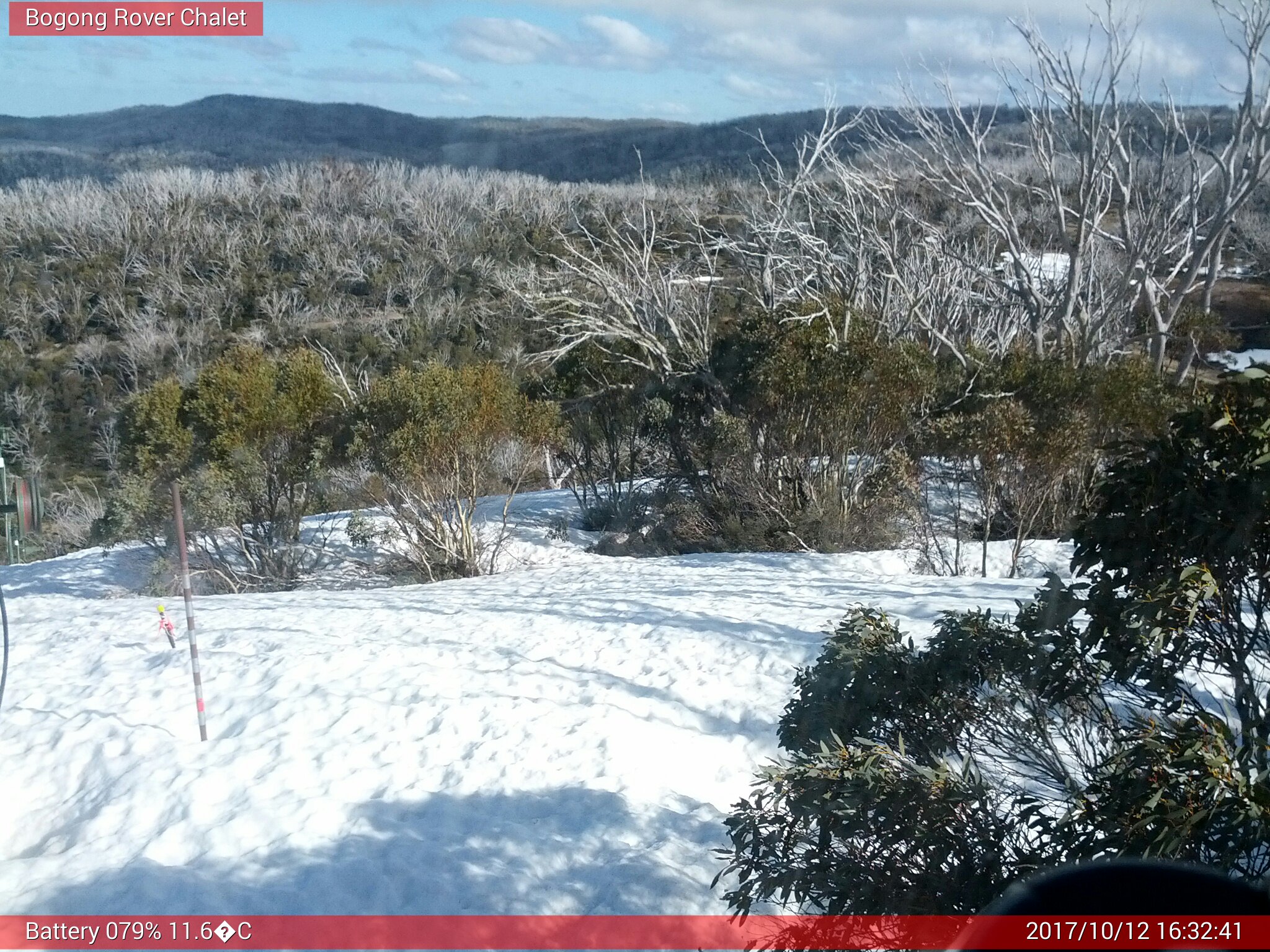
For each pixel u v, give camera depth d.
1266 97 21.78
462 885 5.44
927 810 3.41
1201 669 3.51
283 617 12.50
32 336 42.91
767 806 4.59
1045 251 27.58
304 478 19.69
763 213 29.70
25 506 11.23
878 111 26.28
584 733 7.46
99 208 49.78
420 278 46.53
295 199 53.41
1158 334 22.95
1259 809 2.68
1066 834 3.13
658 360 26.08
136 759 7.44
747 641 9.60
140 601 15.73
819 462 19.19
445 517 20.47
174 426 19.33
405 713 8.01
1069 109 22.84
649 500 23.17
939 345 26.89
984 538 14.88
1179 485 3.16
